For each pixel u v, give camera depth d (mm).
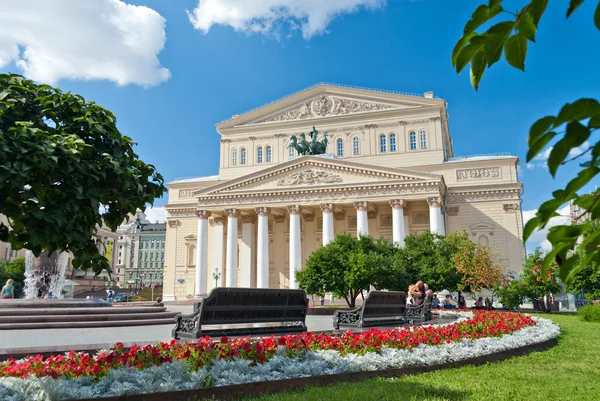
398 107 66875
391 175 56281
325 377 9266
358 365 9930
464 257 41156
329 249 41062
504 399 7867
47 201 7070
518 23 2270
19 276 72125
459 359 11539
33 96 8336
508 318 19359
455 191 61438
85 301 21062
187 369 8164
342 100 69875
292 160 60219
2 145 6500
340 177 58531
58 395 6711
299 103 71938
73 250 7629
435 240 46656
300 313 15008
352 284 37000
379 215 62594
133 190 8383
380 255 39156
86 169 7289
